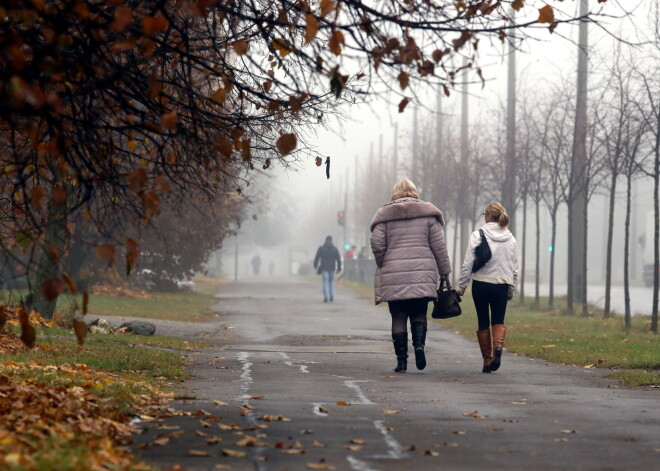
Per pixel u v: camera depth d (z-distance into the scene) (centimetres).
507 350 4928
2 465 1464
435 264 3688
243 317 7838
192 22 2141
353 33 1809
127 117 1898
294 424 2170
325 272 10606
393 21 1831
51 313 5347
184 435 1973
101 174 2105
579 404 2672
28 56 1911
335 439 1970
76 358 3612
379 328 6656
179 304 9338
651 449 1912
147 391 2719
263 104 2309
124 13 1647
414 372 3750
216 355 4447
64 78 1869
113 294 10062
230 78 2192
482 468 1692
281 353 4644
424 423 2233
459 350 4919
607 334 5753
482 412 2469
